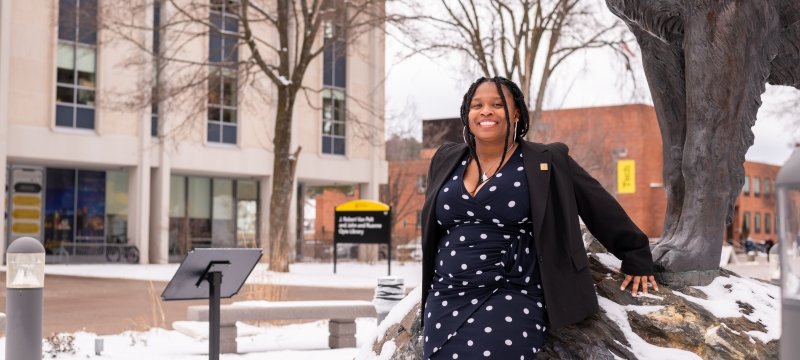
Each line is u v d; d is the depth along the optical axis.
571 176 3.97
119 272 25.69
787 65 5.19
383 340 4.72
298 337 10.67
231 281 6.36
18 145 30.75
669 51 4.70
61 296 16.61
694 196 4.48
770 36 4.56
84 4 32.31
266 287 14.70
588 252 4.57
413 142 56.97
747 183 83.25
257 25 36.78
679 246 4.47
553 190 3.90
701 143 4.41
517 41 26.89
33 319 6.22
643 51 4.84
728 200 4.47
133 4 31.23
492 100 3.97
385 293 8.00
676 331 4.09
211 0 34.88
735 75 4.33
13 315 6.19
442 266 3.94
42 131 31.33
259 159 37.62
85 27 31.59
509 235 3.87
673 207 4.77
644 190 64.75
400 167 53.00
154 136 34.66
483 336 3.75
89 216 34.59
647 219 64.69
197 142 35.72
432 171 4.18
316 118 39.56
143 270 27.16
